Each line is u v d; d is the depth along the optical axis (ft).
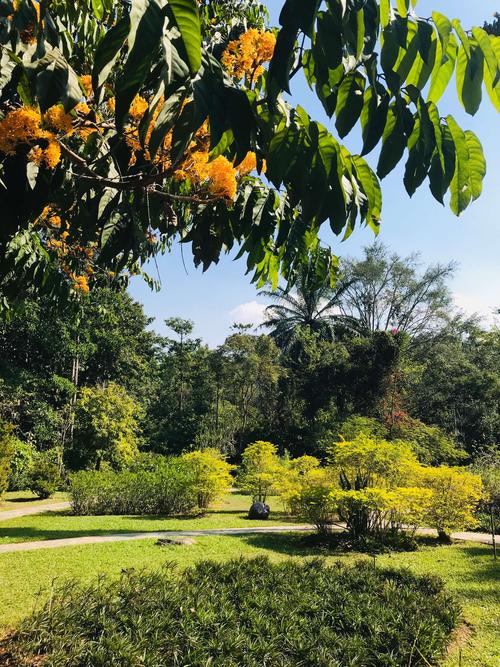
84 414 56.75
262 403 86.58
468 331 90.38
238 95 3.55
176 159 3.90
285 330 89.51
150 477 42.55
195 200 5.79
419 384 75.92
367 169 4.83
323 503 29.40
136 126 5.72
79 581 16.07
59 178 5.45
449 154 3.99
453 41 3.84
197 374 88.43
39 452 58.65
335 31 3.49
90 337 69.67
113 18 7.14
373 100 3.76
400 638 12.94
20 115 4.17
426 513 31.45
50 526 33.04
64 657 10.98
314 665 11.73
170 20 2.82
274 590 16.42
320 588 16.79
